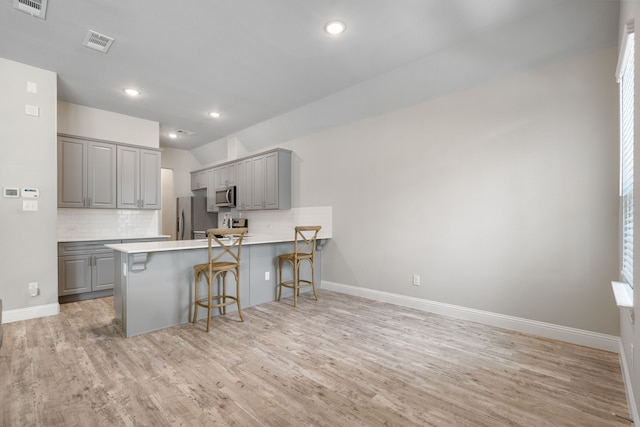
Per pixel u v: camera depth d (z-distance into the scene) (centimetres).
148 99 431
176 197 733
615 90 253
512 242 305
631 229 194
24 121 334
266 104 451
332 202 474
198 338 284
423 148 372
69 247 400
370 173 426
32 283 337
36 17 258
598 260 261
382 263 412
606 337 256
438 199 359
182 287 327
